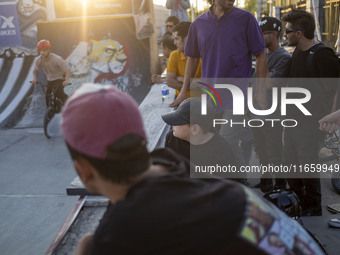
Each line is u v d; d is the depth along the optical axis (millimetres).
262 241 750
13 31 8711
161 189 761
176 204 741
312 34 2926
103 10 8812
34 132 7801
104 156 746
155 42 9602
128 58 8883
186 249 718
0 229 3859
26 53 8781
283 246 773
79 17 8828
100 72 8969
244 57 2773
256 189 3930
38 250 3461
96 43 8891
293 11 2980
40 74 8695
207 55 2848
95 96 747
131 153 763
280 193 2230
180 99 3289
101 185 821
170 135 2320
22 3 8641
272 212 833
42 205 4359
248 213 762
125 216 732
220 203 765
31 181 5121
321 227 3043
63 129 772
